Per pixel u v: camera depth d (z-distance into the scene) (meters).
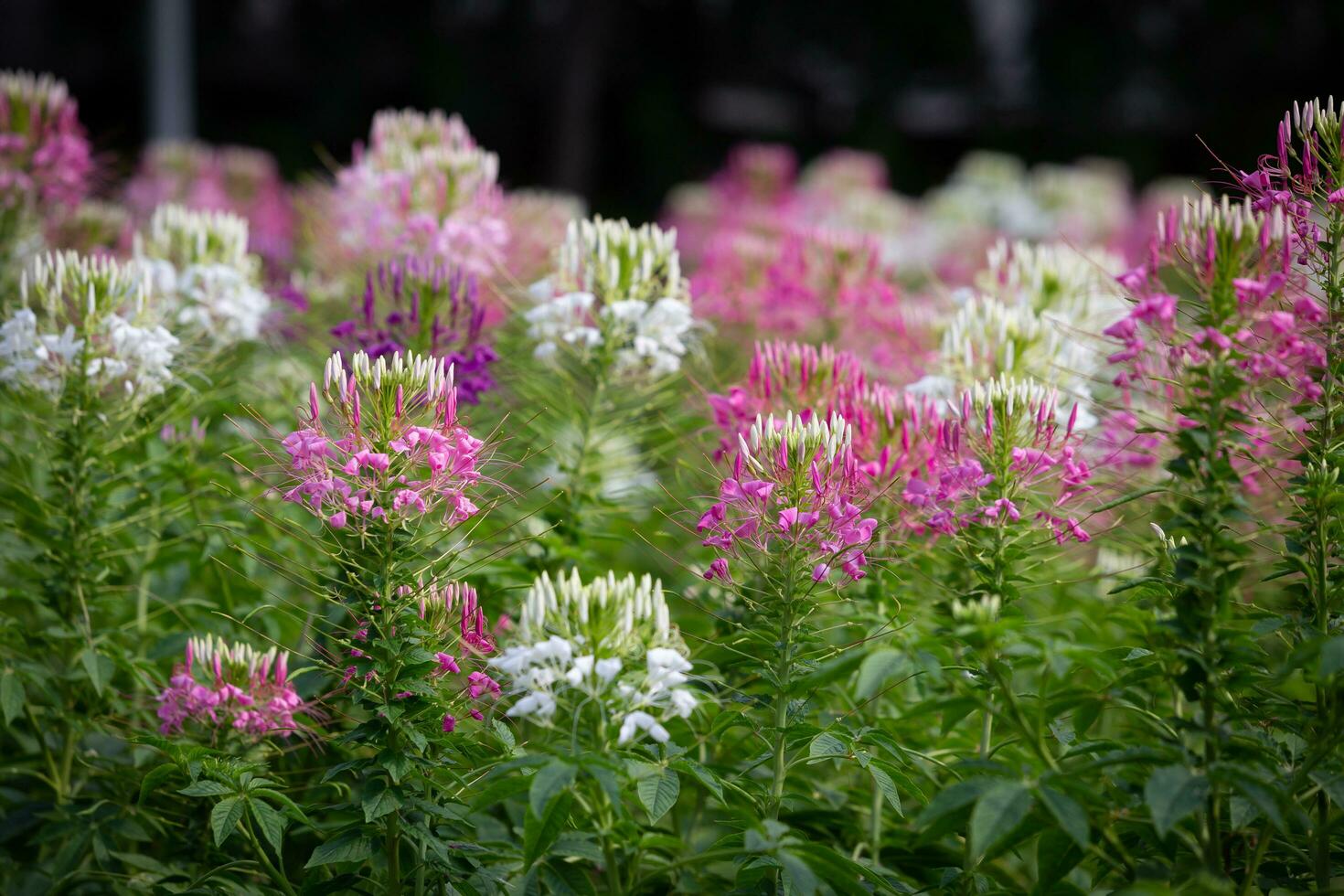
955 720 3.18
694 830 4.33
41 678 3.85
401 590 3.28
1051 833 3.07
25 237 5.39
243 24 21.36
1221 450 3.11
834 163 11.05
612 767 2.86
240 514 4.52
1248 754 2.98
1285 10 21.50
